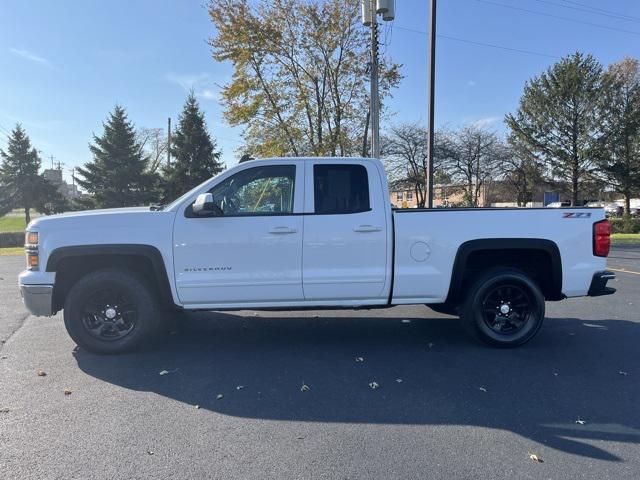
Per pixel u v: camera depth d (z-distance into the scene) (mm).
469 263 5754
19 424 3676
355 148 23281
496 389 4391
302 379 4625
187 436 3500
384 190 5379
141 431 3574
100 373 4762
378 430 3602
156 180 45531
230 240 5168
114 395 4234
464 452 3285
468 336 6086
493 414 3875
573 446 3373
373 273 5309
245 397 4207
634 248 21344
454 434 3541
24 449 3307
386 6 13977
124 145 44250
